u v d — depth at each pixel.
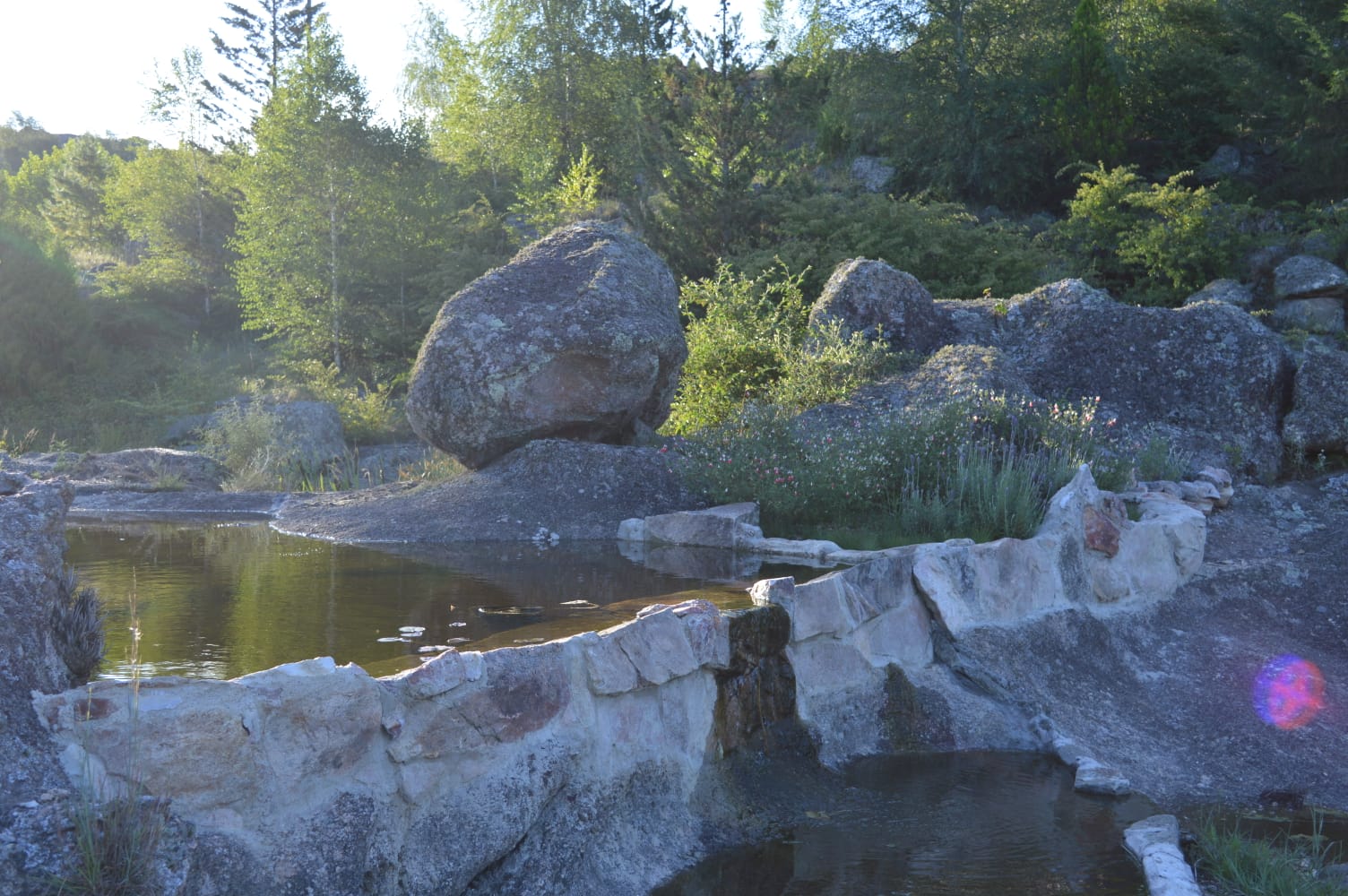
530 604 6.03
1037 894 4.51
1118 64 29.00
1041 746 6.35
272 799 3.45
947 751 6.23
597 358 10.53
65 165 52.09
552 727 4.39
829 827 5.12
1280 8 25.62
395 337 28.69
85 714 3.20
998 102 30.00
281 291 28.53
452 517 9.38
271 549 8.31
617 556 8.00
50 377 23.34
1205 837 5.23
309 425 17.58
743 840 4.91
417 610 5.84
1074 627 7.39
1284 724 6.89
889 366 12.12
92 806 3.04
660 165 23.75
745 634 5.48
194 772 3.30
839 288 13.23
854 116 32.69
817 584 6.05
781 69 23.52
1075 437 9.70
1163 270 21.28
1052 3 31.95
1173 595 8.28
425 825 3.86
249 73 50.69
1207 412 11.26
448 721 3.99
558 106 43.22
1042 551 7.51
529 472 10.05
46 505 3.89
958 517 8.28
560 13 43.94
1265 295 20.59
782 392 12.33
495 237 32.19
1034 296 12.90
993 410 9.77
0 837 2.85
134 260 42.38
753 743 5.51
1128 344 11.92
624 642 4.78
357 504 10.09
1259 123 27.25
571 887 4.23
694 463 9.81
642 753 4.81
